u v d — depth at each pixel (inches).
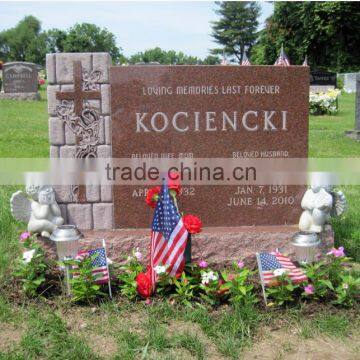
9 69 342.6
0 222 94.3
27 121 239.0
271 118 80.5
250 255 78.5
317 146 182.2
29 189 77.1
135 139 80.0
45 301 64.9
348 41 593.6
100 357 53.7
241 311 60.9
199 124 79.9
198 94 79.3
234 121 80.1
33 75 344.5
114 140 79.9
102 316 62.4
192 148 80.5
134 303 65.1
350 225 95.0
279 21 613.6
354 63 601.0
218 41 1421.0
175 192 70.5
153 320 60.9
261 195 82.0
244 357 54.1
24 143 178.5
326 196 77.4
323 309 62.9
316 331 59.0
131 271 69.1
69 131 79.7
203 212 81.7
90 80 78.7
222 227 81.9
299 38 607.2
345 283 63.7
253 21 1393.9
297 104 80.5
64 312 63.2
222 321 59.9
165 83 79.0
